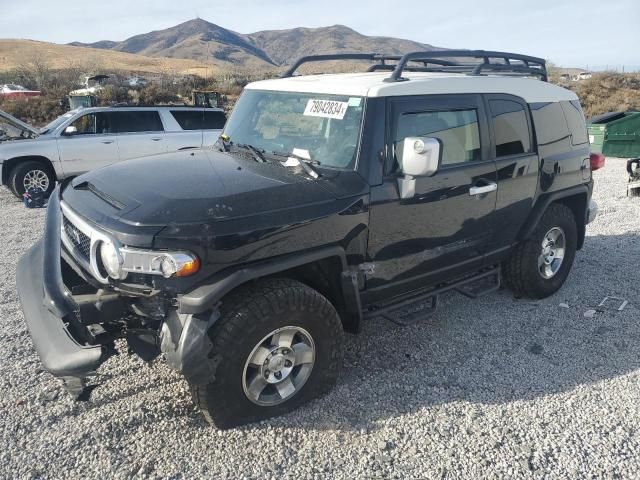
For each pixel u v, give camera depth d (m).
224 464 2.98
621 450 3.15
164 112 11.87
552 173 4.91
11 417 3.34
